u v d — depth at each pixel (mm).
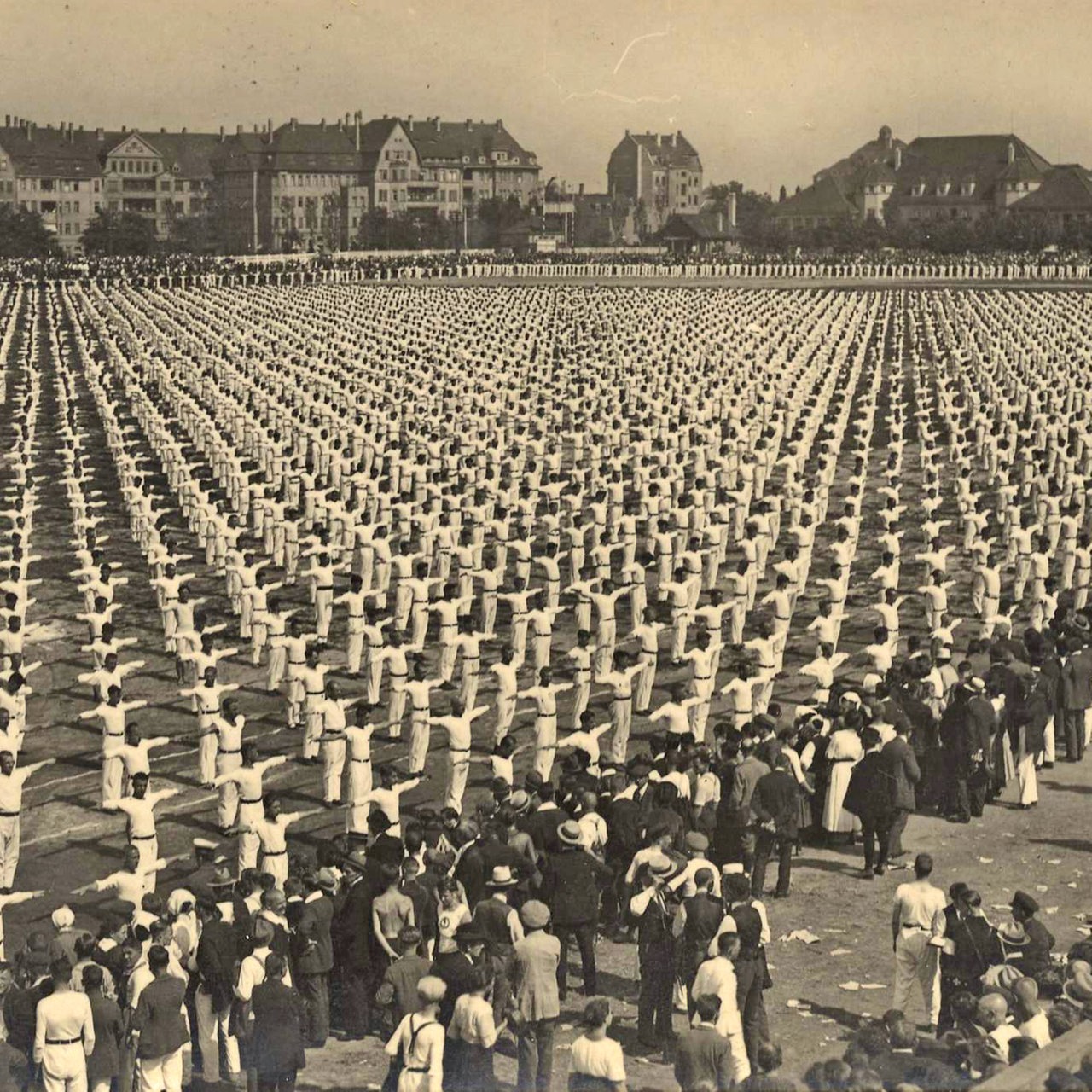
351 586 35219
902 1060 15609
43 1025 17203
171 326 97188
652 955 18719
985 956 18594
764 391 66750
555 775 29062
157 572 38750
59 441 65250
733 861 22453
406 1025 16328
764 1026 18016
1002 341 86688
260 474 49594
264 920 18938
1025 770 26891
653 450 54281
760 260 166000
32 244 174750
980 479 55281
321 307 111438
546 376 74562
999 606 34781
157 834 26797
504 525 41844
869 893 23453
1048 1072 14320
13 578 37094
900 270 154250
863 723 25312
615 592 34875
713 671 30609
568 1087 17250
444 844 21766
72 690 35062
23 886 24859
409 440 54281
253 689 34656
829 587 35281
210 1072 18828
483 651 36938
